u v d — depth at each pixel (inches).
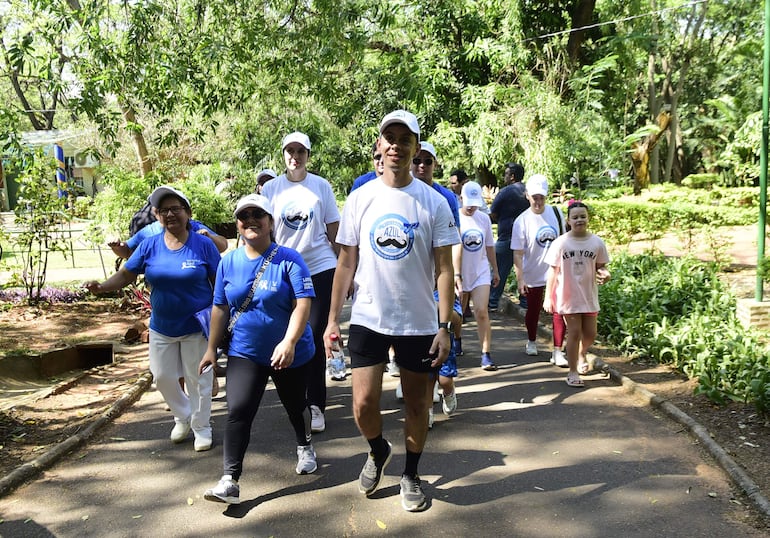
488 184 817.5
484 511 156.1
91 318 406.0
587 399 235.3
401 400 238.8
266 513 157.5
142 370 288.4
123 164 768.3
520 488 167.2
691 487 164.9
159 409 236.1
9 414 227.1
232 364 163.0
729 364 235.1
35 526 152.8
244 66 457.4
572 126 708.7
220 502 161.2
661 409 218.5
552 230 292.4
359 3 479.8
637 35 799.1
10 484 170.2
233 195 775.7
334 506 160.1
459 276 217.5
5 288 458.6
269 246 165.0
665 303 333.7
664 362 271.1
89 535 148.8
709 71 1422.2
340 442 200.1
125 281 192.9
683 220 687.7
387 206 149.4
